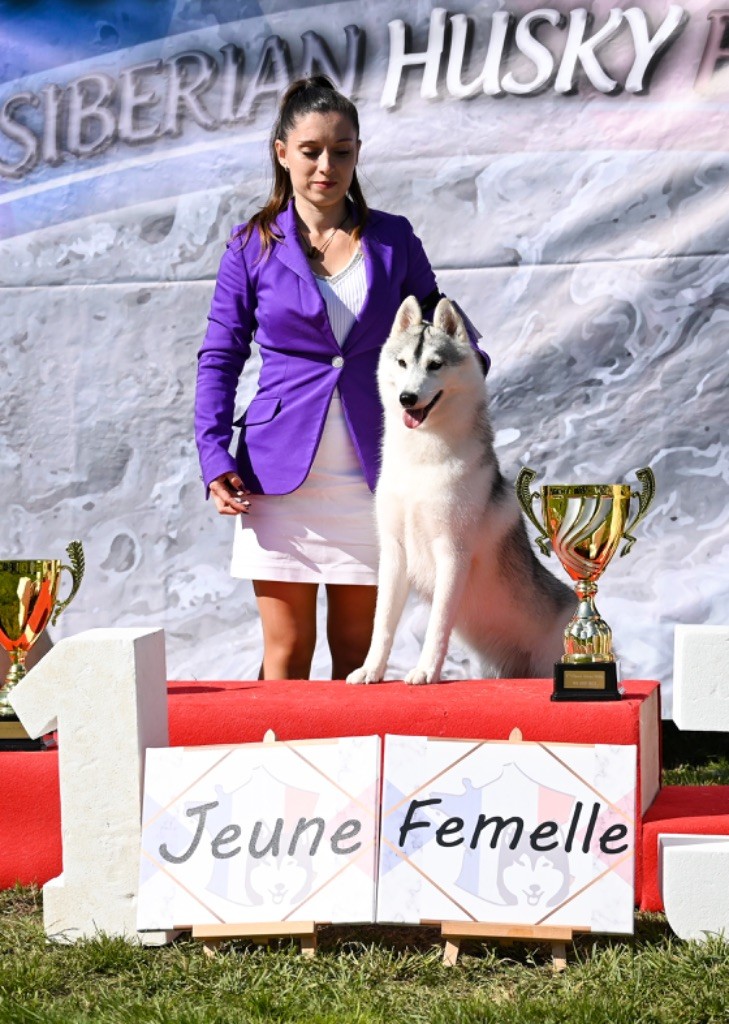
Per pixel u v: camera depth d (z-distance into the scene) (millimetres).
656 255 5387
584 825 3152
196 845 3238
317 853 3186
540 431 5488
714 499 5371
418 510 4133
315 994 2947
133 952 3207
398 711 3594
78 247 5602
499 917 3084
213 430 4574
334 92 4477
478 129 5441
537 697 3631
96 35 5516
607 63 5340
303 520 4582
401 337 4254
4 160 5586
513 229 5465
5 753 3770
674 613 5379
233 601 5605
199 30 5492
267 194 5547
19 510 5648
